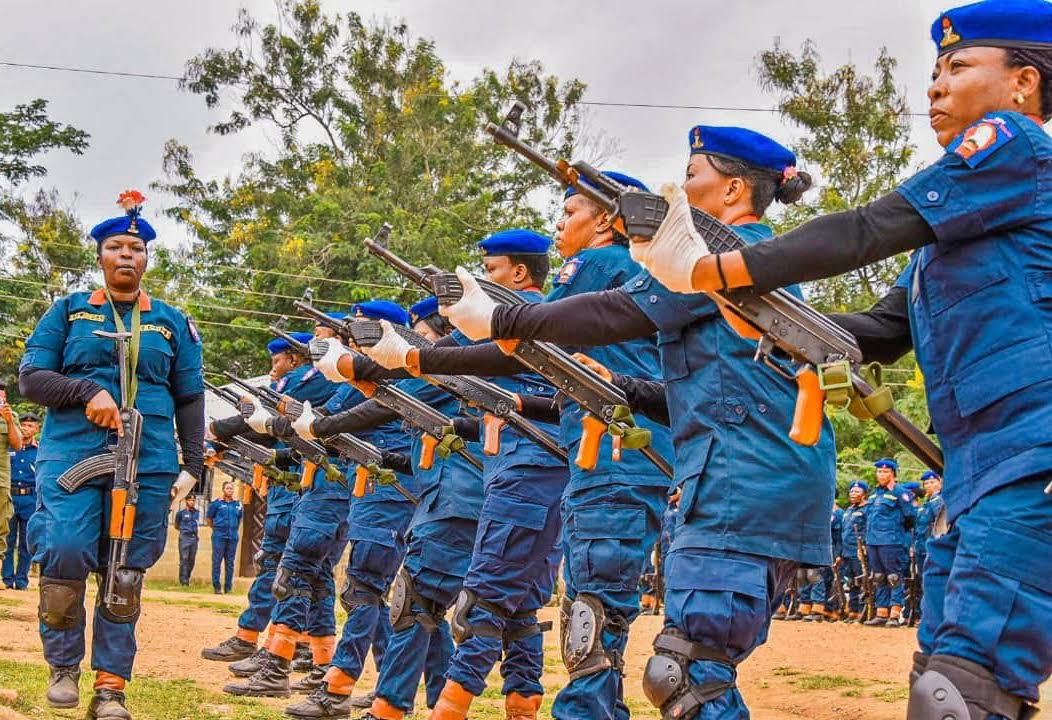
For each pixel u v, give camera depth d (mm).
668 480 4914
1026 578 2770
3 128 35031
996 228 2947
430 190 34844
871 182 30609
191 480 6355
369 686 8719
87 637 9836
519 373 4668
